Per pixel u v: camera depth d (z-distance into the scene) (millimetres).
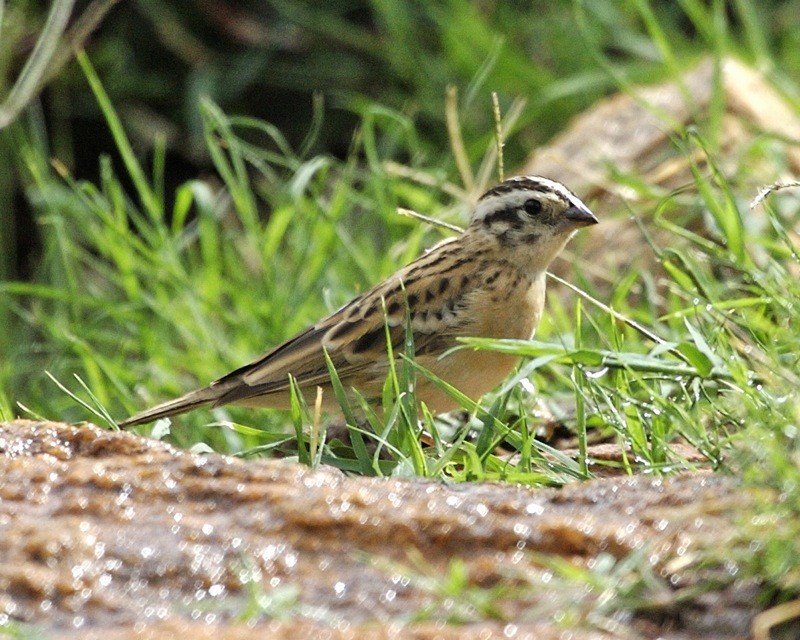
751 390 8219
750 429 7484
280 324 12945
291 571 6824
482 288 11117
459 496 7305
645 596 6523
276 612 6441
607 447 9492
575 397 9664
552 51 17766
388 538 7020
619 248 13297
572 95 17250
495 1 18219
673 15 17750
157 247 13828
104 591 6617
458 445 8469
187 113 18453
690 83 15031
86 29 14234
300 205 13805
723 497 7125
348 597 6660
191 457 7629
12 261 17234
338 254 13812
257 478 7477
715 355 8930
